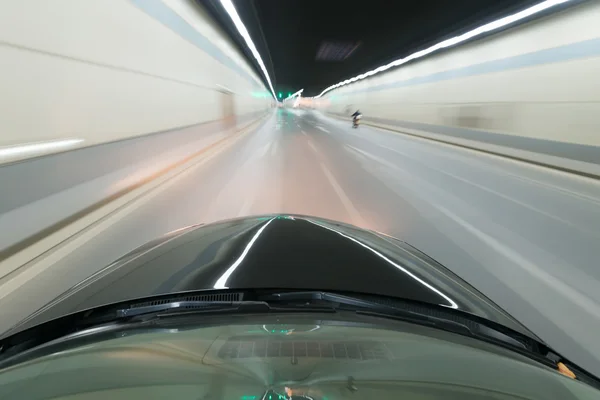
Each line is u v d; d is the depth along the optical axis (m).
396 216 4.94
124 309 1.25
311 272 1.54
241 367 0.96
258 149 12.40
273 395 0.86
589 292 2.88
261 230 2.12
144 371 0.94
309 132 20.86
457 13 14.50
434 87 18.53
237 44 20.45
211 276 1.48
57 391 0.89
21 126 3.11
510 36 11.73
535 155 9.71
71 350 1.04
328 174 8.02
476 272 3.23
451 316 1.39
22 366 1.00
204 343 1.06
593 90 7.89
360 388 0.92
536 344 1.40
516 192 6.51
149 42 6.77
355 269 1.61
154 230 4.19
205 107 11.70
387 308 1.34
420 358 1.07
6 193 2.86
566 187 6.92
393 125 24.91
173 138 8.08
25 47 3.21
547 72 9.59
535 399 0.99
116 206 4.79
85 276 2.92
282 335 1.12
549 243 3.98
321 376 0.94
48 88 3.54
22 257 2.91
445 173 8.41
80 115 4.16
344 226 2.48
